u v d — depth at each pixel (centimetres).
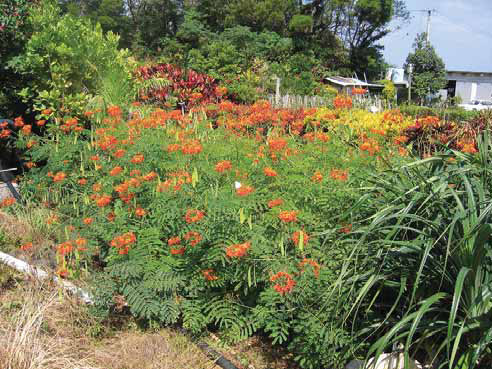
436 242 237
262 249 299
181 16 4003
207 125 472
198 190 342
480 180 265
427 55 3222
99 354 306
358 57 3819
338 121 498
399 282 270
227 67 2036
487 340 213
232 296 332
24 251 428
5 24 612
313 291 282
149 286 321
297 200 331
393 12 3859
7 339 292
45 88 661
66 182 461
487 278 236
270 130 485
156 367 299
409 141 649
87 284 351
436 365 254
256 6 3616
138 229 356
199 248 318
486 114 796
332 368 282
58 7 709
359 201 284
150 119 454
